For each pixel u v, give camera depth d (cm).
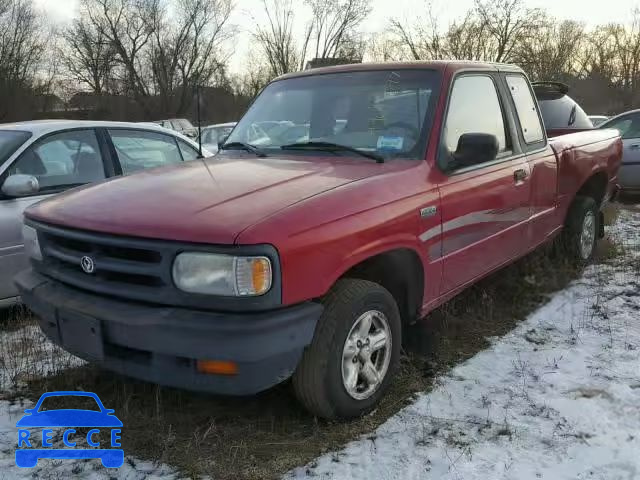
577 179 568
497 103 456
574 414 326
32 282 326
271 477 276
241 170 351
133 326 271
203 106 479
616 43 5044
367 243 306
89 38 4525
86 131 554
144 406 338
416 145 371
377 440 304
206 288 263
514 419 323
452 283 390
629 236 737
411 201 338
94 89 4662
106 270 287
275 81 476
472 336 433
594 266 604
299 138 411
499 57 3362
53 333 315
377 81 412
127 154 581
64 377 372
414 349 402
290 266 269
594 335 433
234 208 283
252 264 259
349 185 318
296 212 282
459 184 380
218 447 298
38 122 556
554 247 583
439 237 362
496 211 423
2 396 355
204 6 4306
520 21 3328
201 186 318
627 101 4734
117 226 282
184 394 349
